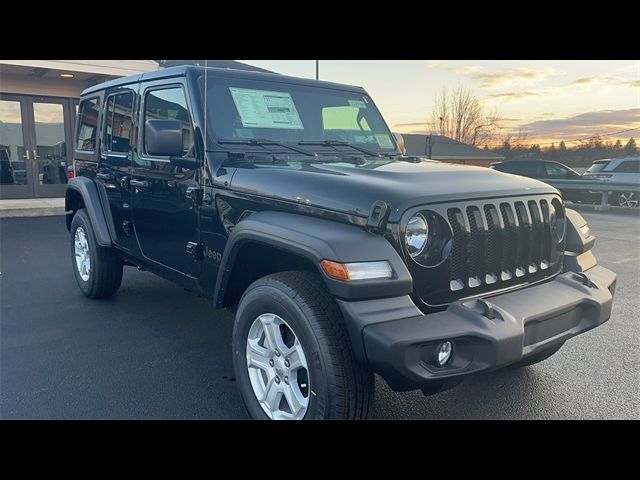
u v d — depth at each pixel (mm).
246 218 3057
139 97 4195
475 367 2441
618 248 9281
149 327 4754
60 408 3275
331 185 2770
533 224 3059
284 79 4047
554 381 3725
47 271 6836
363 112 4414
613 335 4727
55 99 14188
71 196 5492
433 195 2645
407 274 2490
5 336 4504
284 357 2768
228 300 3293
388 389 3586
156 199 4000
